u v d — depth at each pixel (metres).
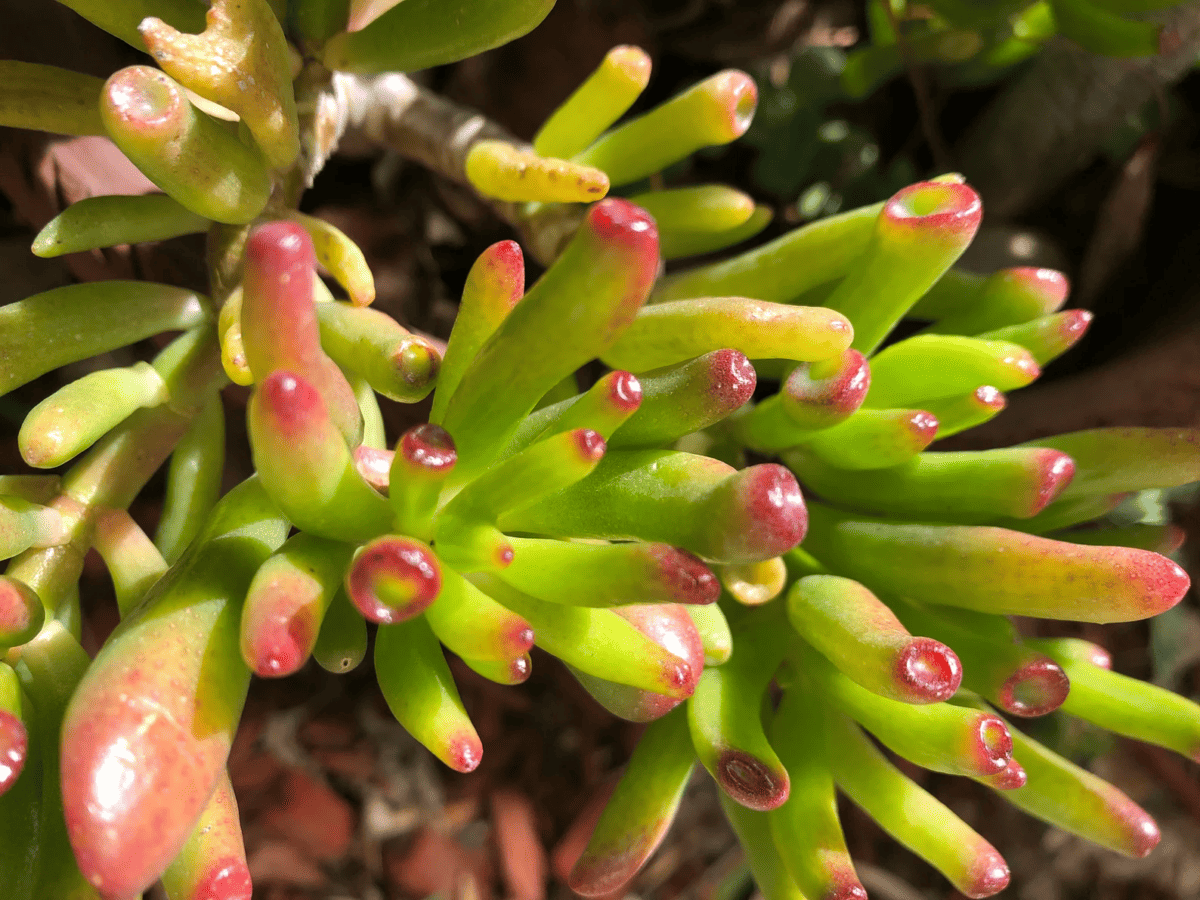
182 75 0.11
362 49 0.14
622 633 0.11
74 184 0.17
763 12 0.24
